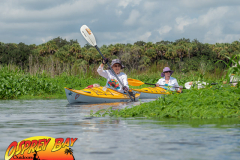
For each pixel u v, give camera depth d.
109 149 4.61
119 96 14.43
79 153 4.41
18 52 94.75
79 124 7.02
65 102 14.20
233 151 4.43
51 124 7.05
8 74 21.83
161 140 5.18
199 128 6.34
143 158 4.11
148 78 30.14
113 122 7.32
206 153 4.33
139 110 9.07
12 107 11.55
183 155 4.24
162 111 8.66
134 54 120.69
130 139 5.29
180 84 24.61
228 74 11.34
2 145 5.00
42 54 134.88
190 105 8.83
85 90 14.20
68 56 135.00
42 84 20.83
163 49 137.00
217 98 9.52
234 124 6.86
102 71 14.79
